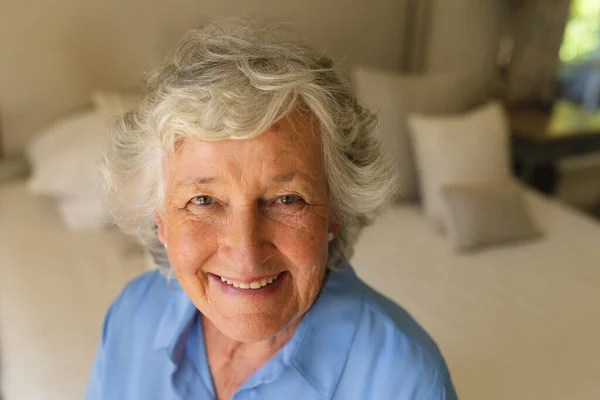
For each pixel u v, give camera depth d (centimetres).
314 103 59
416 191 224
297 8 259
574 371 136
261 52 61
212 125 54
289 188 59
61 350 132
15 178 230
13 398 123
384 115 221
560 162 334
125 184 74
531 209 225
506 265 185
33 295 152
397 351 71
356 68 236
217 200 61
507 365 138
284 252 61
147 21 234
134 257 173
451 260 188
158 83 63
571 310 160
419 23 284
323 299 75
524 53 307
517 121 288
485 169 211
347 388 71
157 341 80
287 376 72
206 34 67
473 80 246
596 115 300
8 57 218
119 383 84
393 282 173
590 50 319
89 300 151
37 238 183
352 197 69
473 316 157
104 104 220
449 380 74
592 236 204
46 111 232
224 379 78
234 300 64
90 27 226
